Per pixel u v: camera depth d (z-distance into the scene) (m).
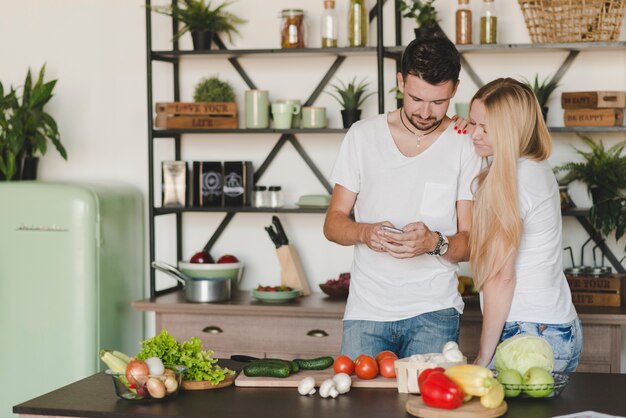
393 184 2.87
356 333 2.86
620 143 3.96
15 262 4.14
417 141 2.87
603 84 4.12
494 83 2.72
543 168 2.69
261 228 4.47
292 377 2.36
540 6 3.84
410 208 2.86
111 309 4.25
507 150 2.63
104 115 4.59
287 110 4.12
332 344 3.91
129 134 4.57
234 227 4.50
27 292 4.14
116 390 2.21
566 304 2.73
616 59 4.10
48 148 4.64
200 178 4.29
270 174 4.44
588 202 4.16
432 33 4.05
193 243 4.54
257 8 4.40
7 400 4.20
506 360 2.24
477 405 2.06
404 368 2.25
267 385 2.34
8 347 4.18
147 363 2.22
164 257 4.58
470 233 2.80
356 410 2.10
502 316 2.68
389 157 2.87
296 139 4.39
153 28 4.51
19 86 4.64
